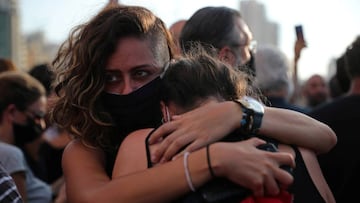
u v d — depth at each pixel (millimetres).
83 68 1696
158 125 1729
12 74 3172
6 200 1522
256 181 1350
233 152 1376
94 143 1723
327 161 2357
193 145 1424
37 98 3125
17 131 3080
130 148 1536
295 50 2967
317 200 1477
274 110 1600
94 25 1703
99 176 1593
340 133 2373
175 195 1393
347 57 2658
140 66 1683
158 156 1455
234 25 2473
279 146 1535
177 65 1569
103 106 1729
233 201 1371
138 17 1696
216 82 1534
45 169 3658
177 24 3062
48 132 3736
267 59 3172
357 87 2607
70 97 1718
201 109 1482
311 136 1572
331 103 2543
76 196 1527
